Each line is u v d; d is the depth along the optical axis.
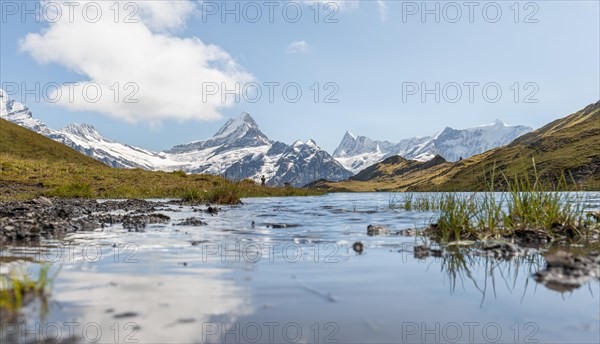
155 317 4.01
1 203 22.84
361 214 20.00
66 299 4.61
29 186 44.50
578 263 6.82
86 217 15.84
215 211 21.42
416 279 5.87
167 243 9.48
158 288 5.19
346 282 5.64
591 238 10.31
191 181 62.38
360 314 4.24
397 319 4.11
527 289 5.39
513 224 11.27
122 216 16.61
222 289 5.17
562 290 5.36
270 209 24.69
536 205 11.59
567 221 11.16
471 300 4.84
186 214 19.77
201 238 10.47
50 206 21.53
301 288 5.27
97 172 62.53
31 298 4.63
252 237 10.77
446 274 6.24
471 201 12.39
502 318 4.22
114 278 5.75
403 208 25.22
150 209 22.72
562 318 4.26
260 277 5.91
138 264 6.86
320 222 15.42
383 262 7.21
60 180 50.31
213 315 4.11
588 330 3.89
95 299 4.62
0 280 5.41
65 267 6.54
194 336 3.49
